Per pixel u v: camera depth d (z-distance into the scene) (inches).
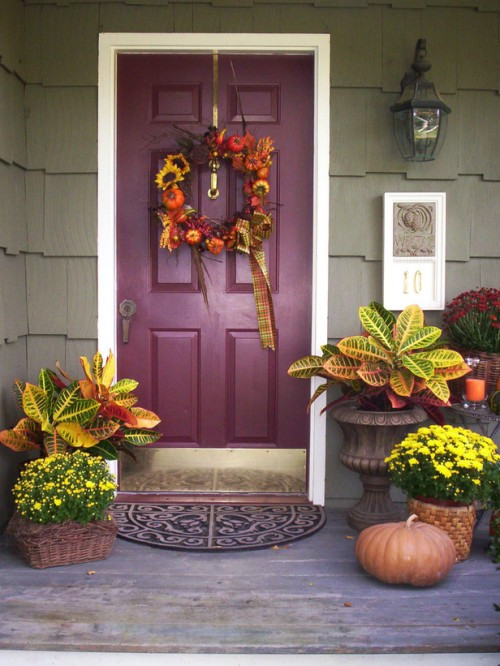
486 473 107.2
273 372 138.3
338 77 131.2
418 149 125.0
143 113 134.8
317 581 104.0
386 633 89.9
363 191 132.8
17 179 127.1
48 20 130.0
